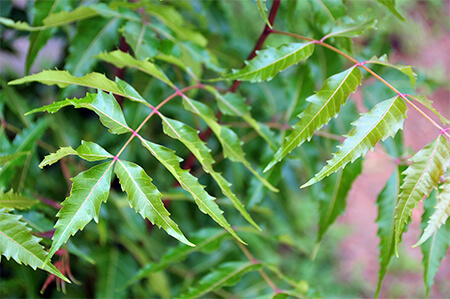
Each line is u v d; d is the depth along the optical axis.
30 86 0.61
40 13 0.48
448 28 2.38
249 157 0.63
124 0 0.50
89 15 0.49
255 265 0.50
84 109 0.66
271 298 0.47
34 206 0.46
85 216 0.37
